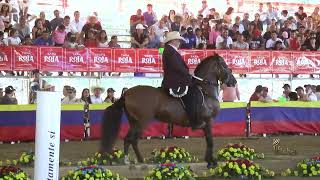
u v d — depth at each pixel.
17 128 16.84
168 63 12.23
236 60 21.66
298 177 11.88
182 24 23.41
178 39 12.32
